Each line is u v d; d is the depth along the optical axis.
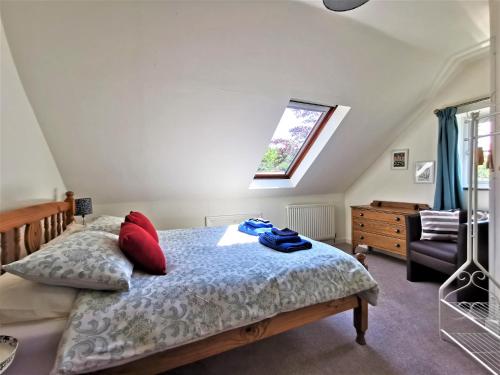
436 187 3.24
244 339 1.47
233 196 3.89
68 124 2.27
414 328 2.02
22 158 1.86
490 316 1.97
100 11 1.68
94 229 2.13
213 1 1.76
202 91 2.38
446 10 2.04
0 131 1.58
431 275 2.95
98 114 2.28
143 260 1.49
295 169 4.11
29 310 1.16
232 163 3.30
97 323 1.12
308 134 3.72
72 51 1.83
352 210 4.05
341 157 3.89
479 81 2.93
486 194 2.87
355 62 2.56
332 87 2.78
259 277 1.54
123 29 1.79
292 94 2.73
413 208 3.59
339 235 4.75
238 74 2.32
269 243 2.10
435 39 2.46
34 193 2.06
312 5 1.92
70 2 1.60
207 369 1.64
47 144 2.34
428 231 2.88
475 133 1.84
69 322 1.11
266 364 1.68
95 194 3.04
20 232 1.62
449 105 3.22
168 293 1.30
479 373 1.56
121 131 2.48
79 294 1.25
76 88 2.06
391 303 2.41
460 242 2.32
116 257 1.40
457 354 1.73
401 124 3.69
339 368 1.63
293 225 4.23
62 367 1.00
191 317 1.27
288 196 4.34
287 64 2.36
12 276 1.28
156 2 1.70
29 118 2.00
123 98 2.23
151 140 2.67
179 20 1.83
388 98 3.19
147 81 2.16
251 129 2.96
